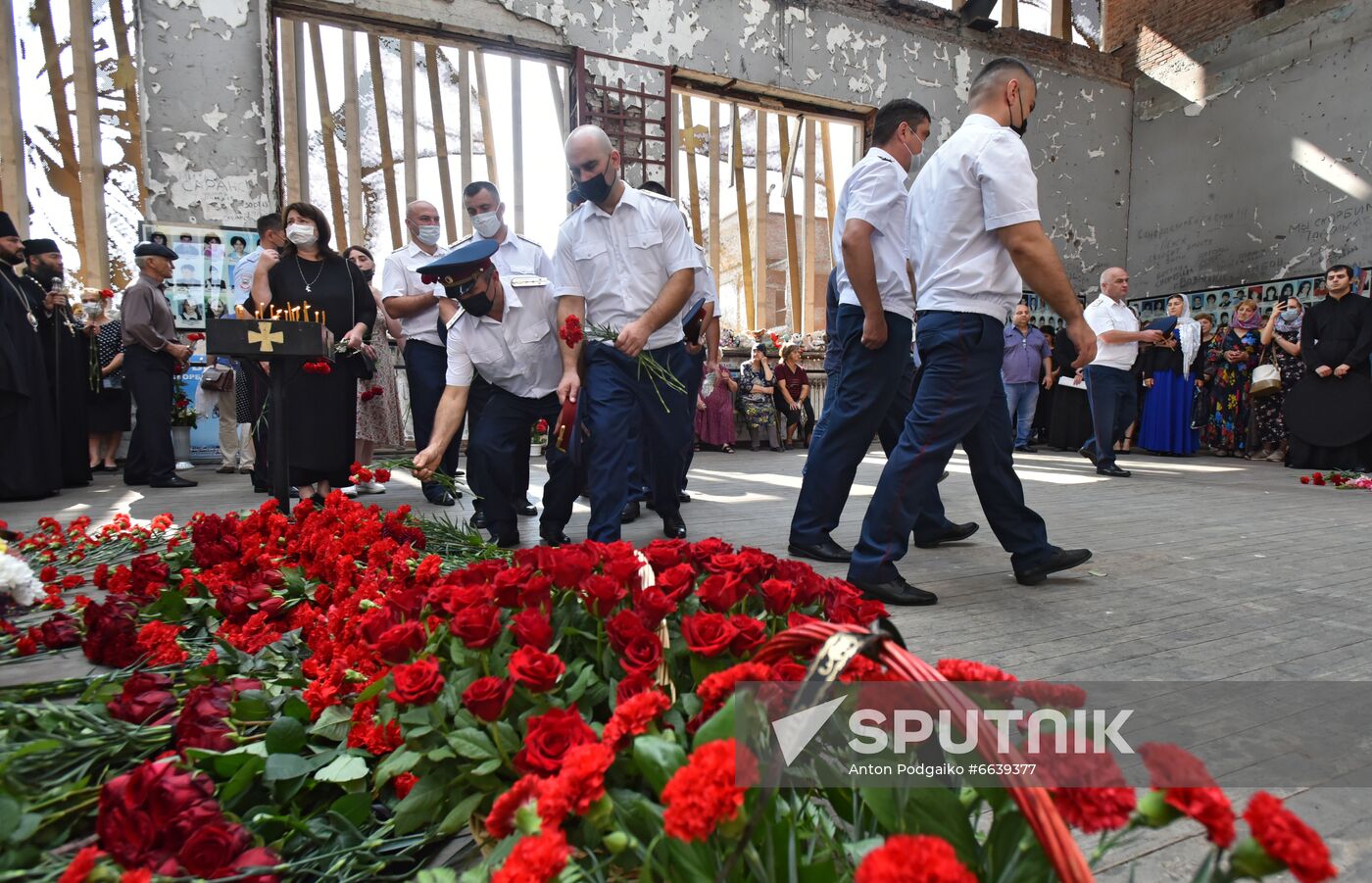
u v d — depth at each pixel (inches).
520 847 26.6
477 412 182.9
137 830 35.2
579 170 119.6
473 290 121.7
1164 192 446.0
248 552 84.3
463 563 99.0
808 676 28.5
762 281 418.0
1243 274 409.1
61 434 218.7
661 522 164.9
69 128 292.8
